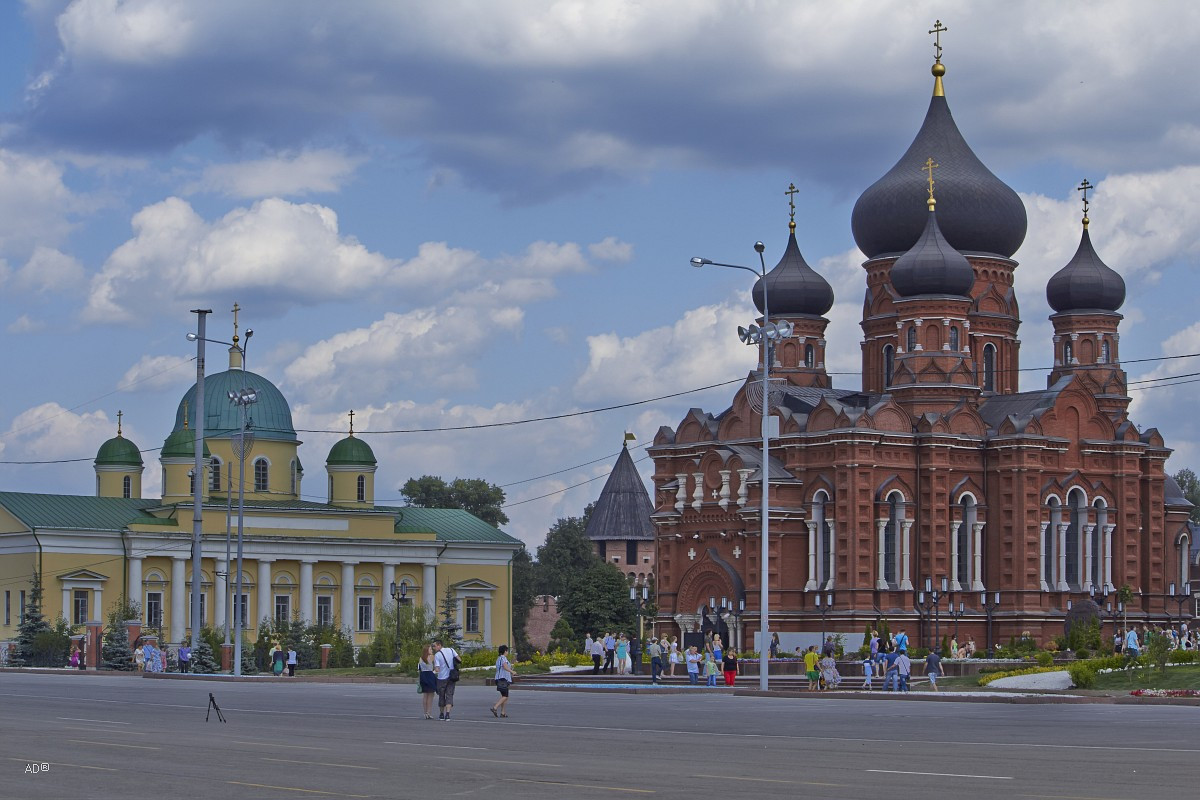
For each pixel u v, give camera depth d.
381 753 41.41
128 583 150.38
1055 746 44.34
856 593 116.00
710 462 123.88
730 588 120.12
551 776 35.59
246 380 165.38
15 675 109.50
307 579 157.75
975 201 132.50
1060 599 123.31
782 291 136.38
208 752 41.25
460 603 167.12
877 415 119.50
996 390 133.88
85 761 38.50
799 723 55.62
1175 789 33.03
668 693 81.38
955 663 100.19
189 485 159.25
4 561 152.12
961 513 122.31
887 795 31.86
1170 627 129.88
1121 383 137.00
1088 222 139.00
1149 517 130.62
